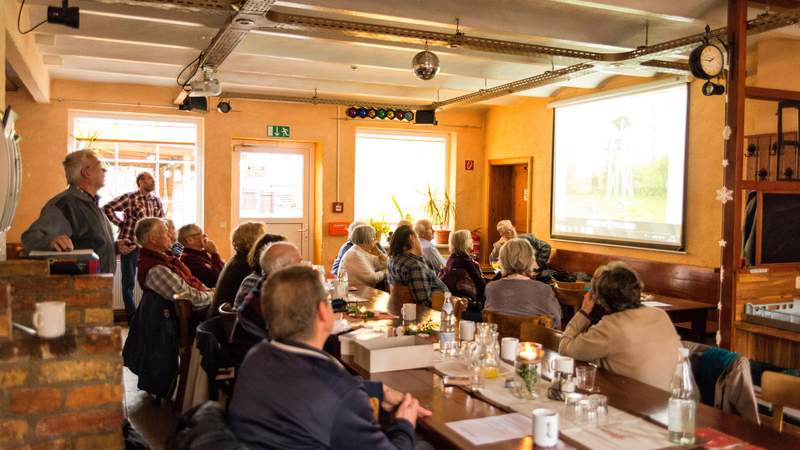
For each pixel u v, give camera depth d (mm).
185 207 8492
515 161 9391
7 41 4266
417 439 2646
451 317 3160
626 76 7406
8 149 2775
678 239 6777
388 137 9797
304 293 1803
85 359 2240
